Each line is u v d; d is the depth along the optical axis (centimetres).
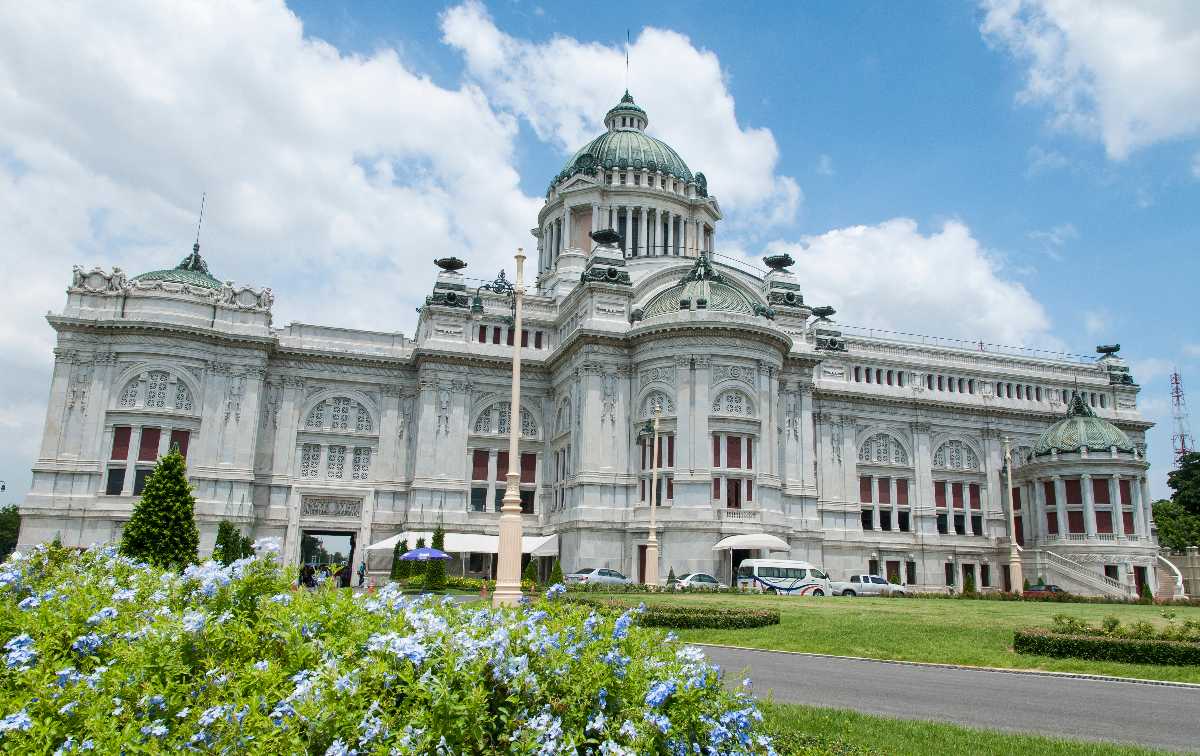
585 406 6925
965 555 8844
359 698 820
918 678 2433
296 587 1216
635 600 4138
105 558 1725
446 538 6969
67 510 6562
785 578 6047
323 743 781
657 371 6862
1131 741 1664
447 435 7606
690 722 922
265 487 7375
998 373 9556
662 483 6669
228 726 775
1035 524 8519
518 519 3100
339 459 7688
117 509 6631
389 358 7881
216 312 7200
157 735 769
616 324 7138
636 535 6600
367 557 7388
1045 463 8338
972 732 1616
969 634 3209
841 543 8388
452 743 810
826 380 8825
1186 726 1806
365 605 1069
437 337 7756
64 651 984
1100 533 7956
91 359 6869
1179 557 8281
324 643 949
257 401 7231
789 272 8231
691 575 5988
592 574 6056
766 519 6625
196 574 1162
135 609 1133
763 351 6888
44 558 1627
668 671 955
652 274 7825
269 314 7400
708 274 7350
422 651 866
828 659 2820
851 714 1758
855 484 8631
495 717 851
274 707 832
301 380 7700
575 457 7025
